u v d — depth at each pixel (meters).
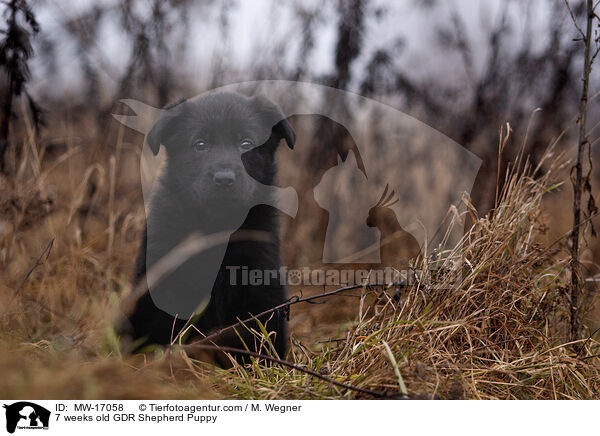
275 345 3.77
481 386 2.90
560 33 5.79
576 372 3.02
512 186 3.83
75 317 4.23
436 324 3.16
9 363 2.47
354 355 3.06
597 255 4.76
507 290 3.34
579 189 3.32
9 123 4.94
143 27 6.18
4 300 4.04
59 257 4.79
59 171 5.75
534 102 5.76
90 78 6.21
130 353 3.53
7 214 4.65
